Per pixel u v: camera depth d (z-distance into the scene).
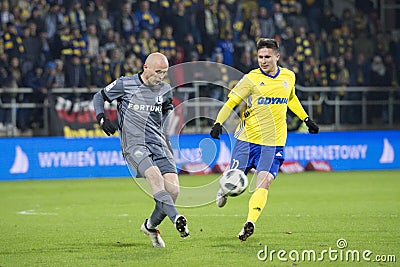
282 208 29.16
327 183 41.09
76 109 47.88
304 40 54.12
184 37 52.44
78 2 50.41
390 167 51.59
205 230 22.56
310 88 52.59
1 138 44.75
